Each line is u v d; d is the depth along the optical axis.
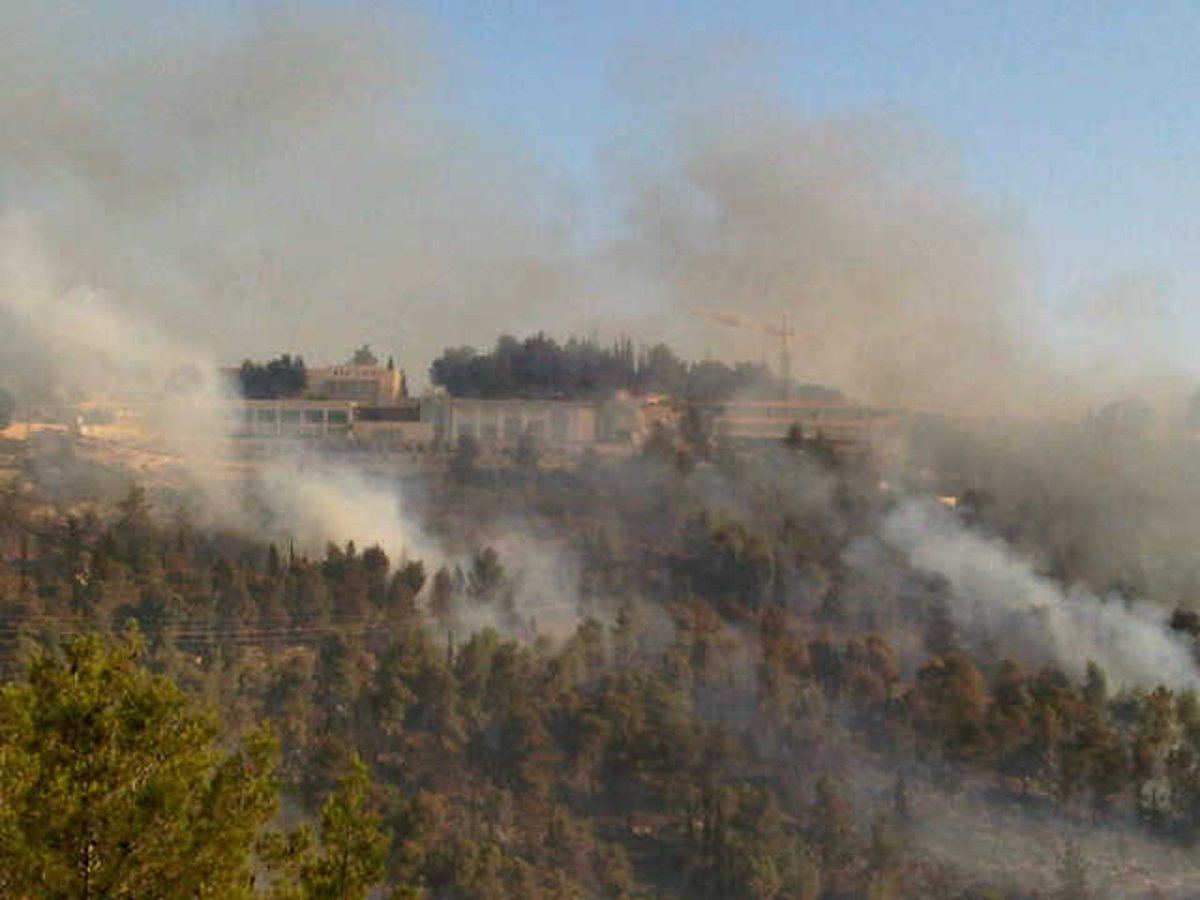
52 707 45.72
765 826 158.25
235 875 47.28
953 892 155.00
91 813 44.12
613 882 150.38
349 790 53.47
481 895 138.88
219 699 169.88
